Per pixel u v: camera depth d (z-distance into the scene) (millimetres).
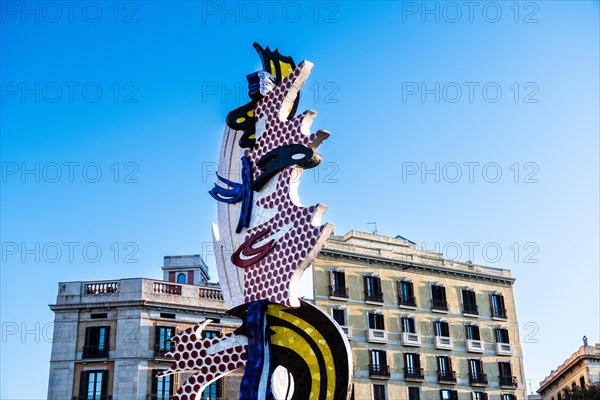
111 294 51844
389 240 66062
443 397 60031
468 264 66562
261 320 26016
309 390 24797
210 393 50938
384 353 58781
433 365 60750
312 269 59188
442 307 63375
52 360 50500
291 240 26188
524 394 63812
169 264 72750
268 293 26422
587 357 77125
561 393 86875
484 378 62438
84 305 51500
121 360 49844
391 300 61219
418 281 63375
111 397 48969
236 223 28688
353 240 64375
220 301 54188
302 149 26703
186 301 53000
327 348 25047
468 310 64562
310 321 25641
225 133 30047
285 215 26688
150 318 51344
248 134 28797
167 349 50969
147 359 50094
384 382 57750
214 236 29078
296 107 28812
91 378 50000
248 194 28125
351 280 60156
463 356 62625
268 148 28141
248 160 28719
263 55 30109
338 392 24375
